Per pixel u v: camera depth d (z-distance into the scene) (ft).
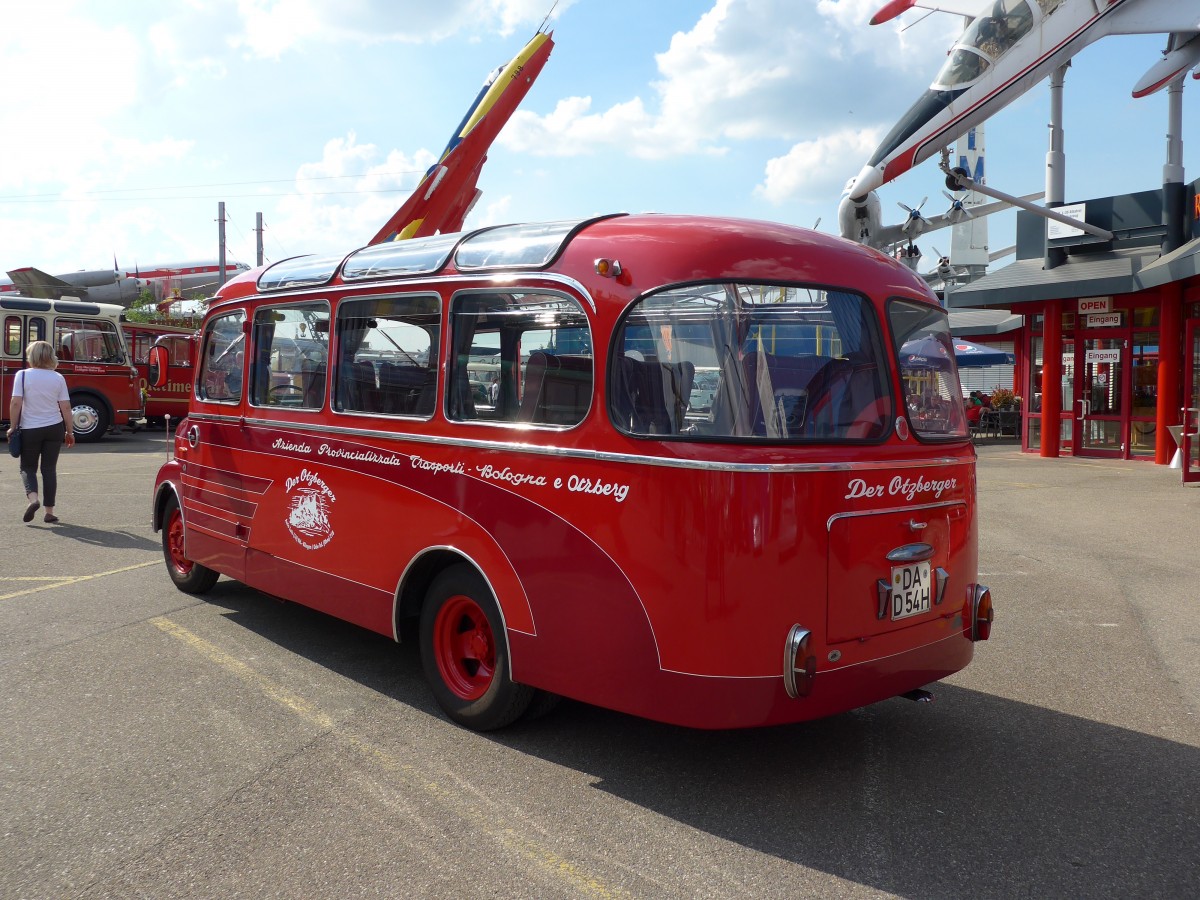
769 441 11.94
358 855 10.98
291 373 18.72
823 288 12.97
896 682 13.16
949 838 11.60
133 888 10.24
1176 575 26.58
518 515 13.73
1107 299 58.23
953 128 56.08
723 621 11.73
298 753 13.92
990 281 60.85
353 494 16.76
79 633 19.89
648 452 12.22
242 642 19.45
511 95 46.91
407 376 15.85
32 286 96.22
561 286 13.42
